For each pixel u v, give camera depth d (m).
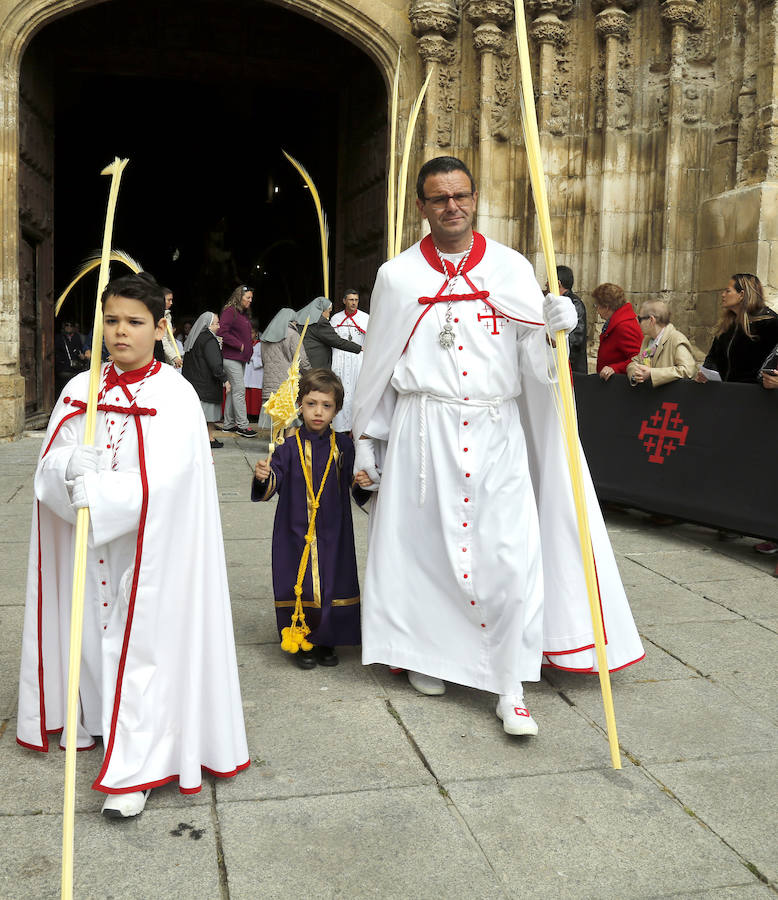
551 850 2.35
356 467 3.42
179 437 2.53
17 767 2.73
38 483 2.51
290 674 3.52
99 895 2.14
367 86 14.17
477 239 3.23
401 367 3.25
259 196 25.77
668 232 10.02
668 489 5.92
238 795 2.60
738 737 3.03
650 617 4.26
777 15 8.96
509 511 3.14
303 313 9.05
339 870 2.25
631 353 6.53
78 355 14.02
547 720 3.15
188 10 14.96
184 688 2.56
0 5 10.10
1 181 10.26
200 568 2.56
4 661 3.57
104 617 2.62
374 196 13.84
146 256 26.39
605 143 10.37
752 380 5.68
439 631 3.26
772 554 5.47
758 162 9.29
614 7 10.20
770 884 2.22
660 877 2.24
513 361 3.21
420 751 2.89
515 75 10.85
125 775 2.46
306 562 3.50
